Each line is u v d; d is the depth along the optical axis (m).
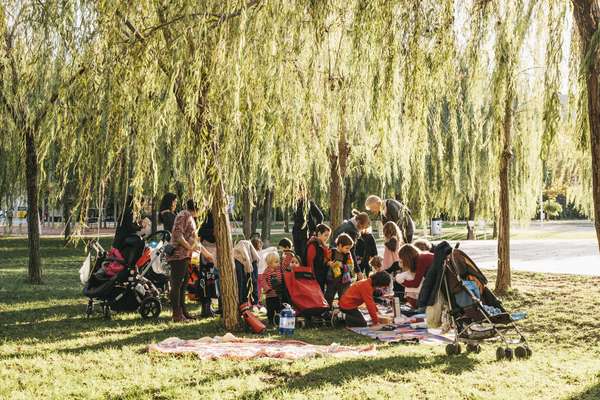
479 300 8.05
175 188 20.69
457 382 6.78
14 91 14.47
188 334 9.91
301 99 9.20
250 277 11.61
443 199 16.52
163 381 6.78
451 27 8.20
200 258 11.75
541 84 14.05
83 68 8.88
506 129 13.89
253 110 8.59
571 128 7.80
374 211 13.93
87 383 6.73
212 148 8.77
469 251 28.17
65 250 31.48
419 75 8.13
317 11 8.62
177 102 8.99
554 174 16.06
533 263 21.73
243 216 25.72
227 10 8.38
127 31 9.16
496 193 14.65
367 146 12.35
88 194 8.93
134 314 11.93
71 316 11.69
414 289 11.09
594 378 6.96
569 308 11.73
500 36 8.46
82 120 8.85
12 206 21.27
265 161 9.59
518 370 7.34
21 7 13.17
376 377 6.94
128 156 9.27
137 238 11.33
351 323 10.62
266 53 8.51
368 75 8.52
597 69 6.86
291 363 7.57
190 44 8.73
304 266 11.89
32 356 8.12
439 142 10.09
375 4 8.20
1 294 14.79
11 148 16.55
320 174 10.59
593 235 41.69
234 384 6.60
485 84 10.16
